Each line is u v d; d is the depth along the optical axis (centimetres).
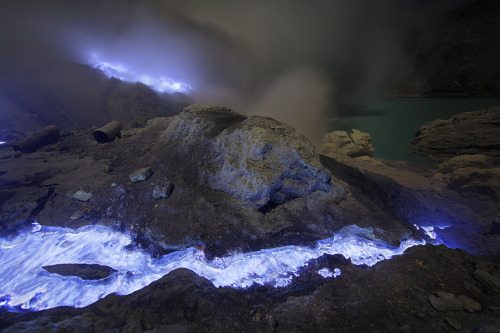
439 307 380
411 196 907
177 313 378
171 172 714
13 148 1037
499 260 492
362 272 471
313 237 572
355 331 360
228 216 593
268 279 480
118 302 400
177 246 534
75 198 673
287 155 621
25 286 457
